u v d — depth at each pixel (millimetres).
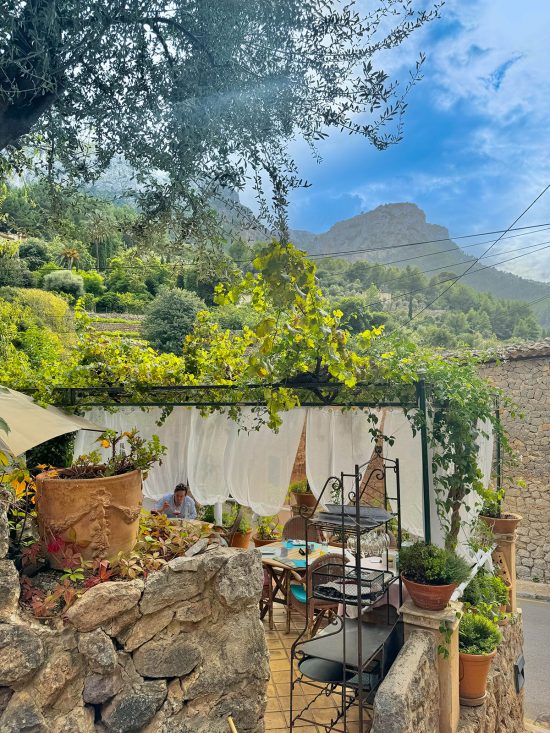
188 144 2541
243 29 2545
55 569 2988
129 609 2689
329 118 2734
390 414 5469
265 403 5676
